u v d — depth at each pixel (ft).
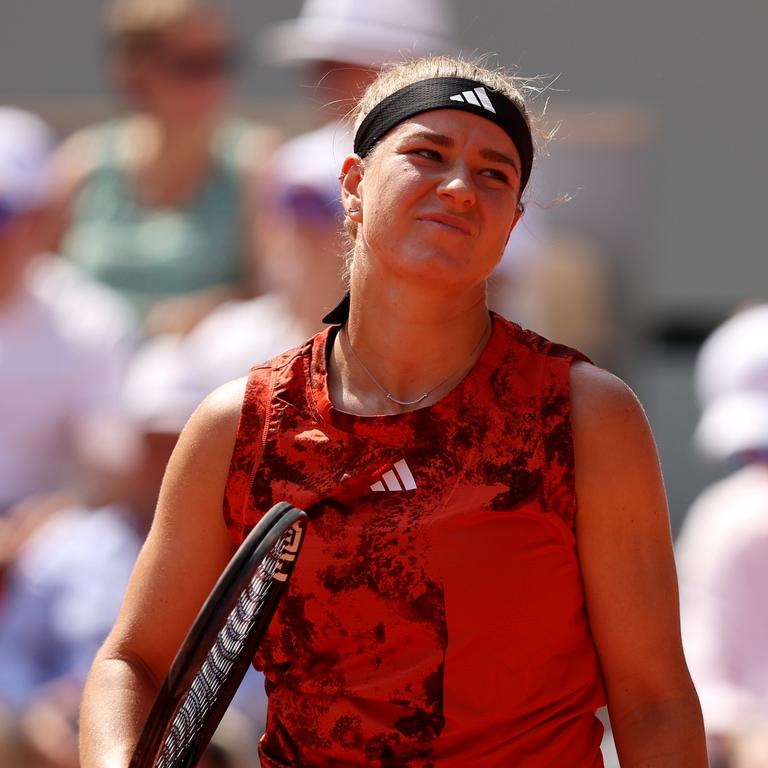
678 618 28.02
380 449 27.40
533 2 75.05
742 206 76.02
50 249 66.39
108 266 64.34
